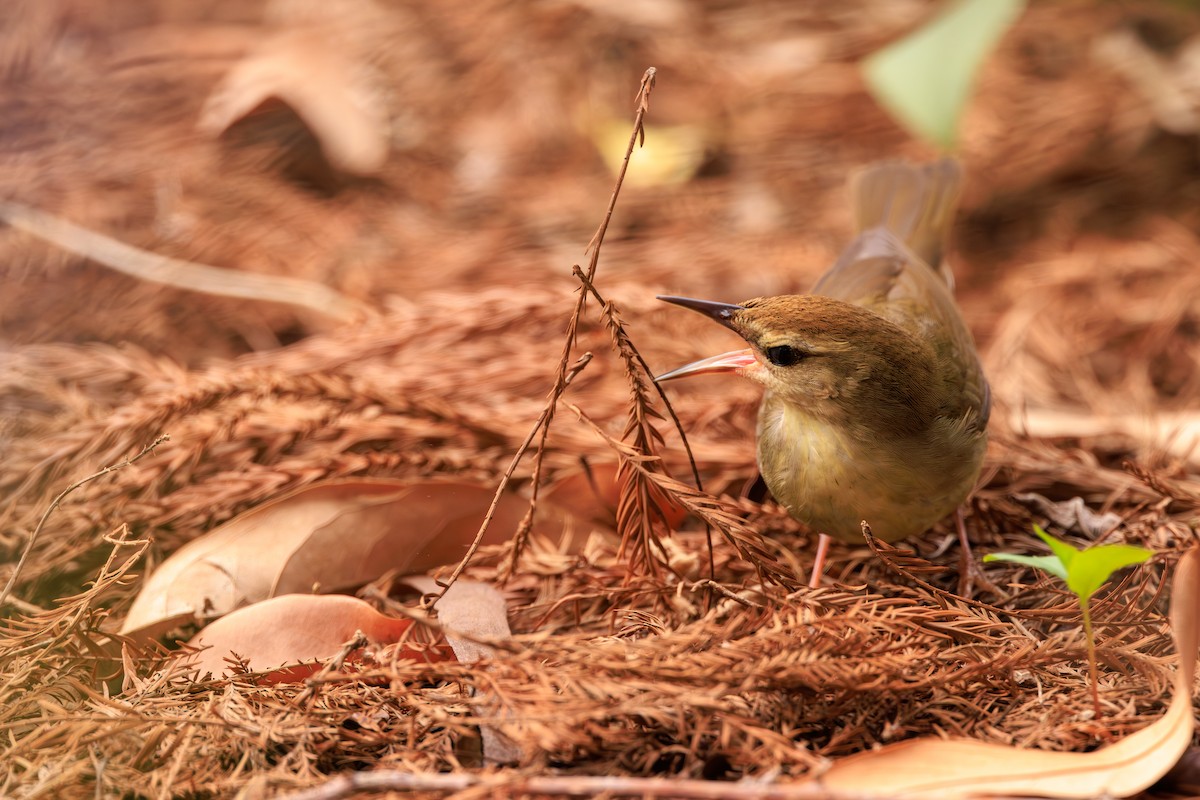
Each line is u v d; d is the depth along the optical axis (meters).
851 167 14.61
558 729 5.57
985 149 14.32
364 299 11.98
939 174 10.34
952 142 9.22
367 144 14.14
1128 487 8.91
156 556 8.51
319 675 6.10
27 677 6.36
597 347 10.33
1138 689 6.28
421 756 5.89
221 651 6.75
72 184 13.74
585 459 8.44
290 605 6.86
